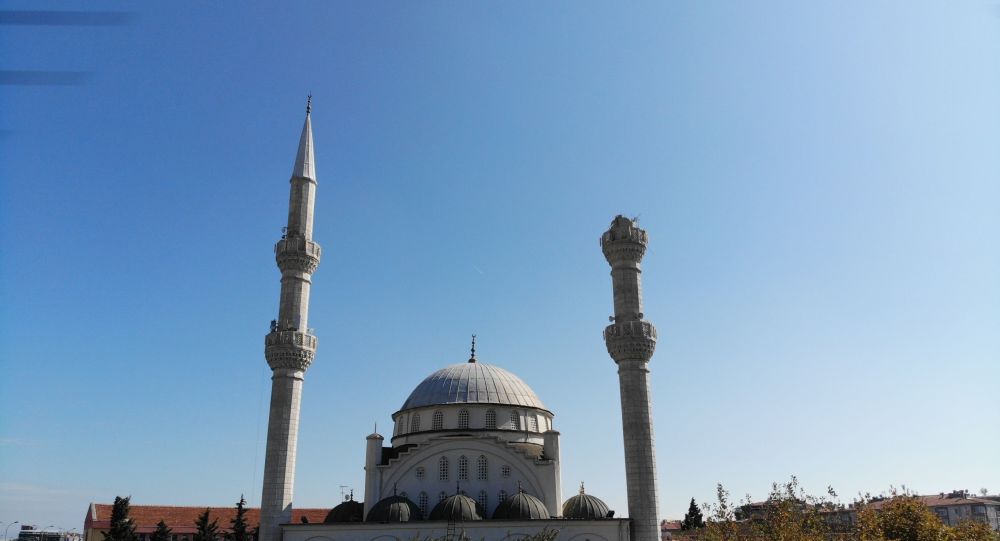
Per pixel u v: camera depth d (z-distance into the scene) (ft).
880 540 173.88
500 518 221.25
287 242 262.47
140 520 377.09
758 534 206.80
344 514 244.63
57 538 574.15
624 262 260.62
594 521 222.07
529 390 285.64
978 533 180.75
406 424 272.51
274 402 241.55
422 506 242.58
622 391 245.04
